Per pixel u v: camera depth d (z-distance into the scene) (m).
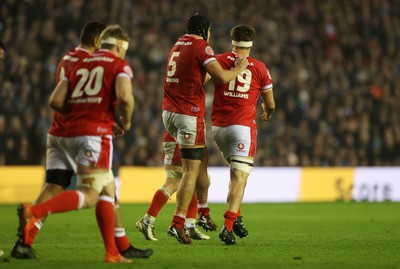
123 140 53.41
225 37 65.31
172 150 23.95
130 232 27.72
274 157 56.56
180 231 22.77
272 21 69.12
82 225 30.70
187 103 22.45
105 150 17.78
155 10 65.12
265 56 64.25
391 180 53.59
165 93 23.03
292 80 63.28
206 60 22.17
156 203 23.81
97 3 63.53
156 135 54.31
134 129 54.28
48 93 55.53
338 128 59.97
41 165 51.16
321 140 57.84
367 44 71.44
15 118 50.59
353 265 18.42
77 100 17.89
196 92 22.47
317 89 63.59
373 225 32.03
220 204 45.72
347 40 71.00
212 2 68.12
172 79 22.69
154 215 23.86
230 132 23.09
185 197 22.61
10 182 45.84
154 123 54.91
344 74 66.81
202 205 24.73
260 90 23.70
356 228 30.45
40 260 18.58
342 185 52.66
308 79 64.94
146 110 56.00
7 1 61.59
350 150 58.66
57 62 57.66
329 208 43.81
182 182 22.59
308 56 67.31
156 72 59.09
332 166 57.66
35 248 21.69
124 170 48.38
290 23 69.62
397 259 19.70
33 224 17.39
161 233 27.14
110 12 63.22
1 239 24.77
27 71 56.31
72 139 17.81
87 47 19.33
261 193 50.88
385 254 20.84
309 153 58.06
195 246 22.47
